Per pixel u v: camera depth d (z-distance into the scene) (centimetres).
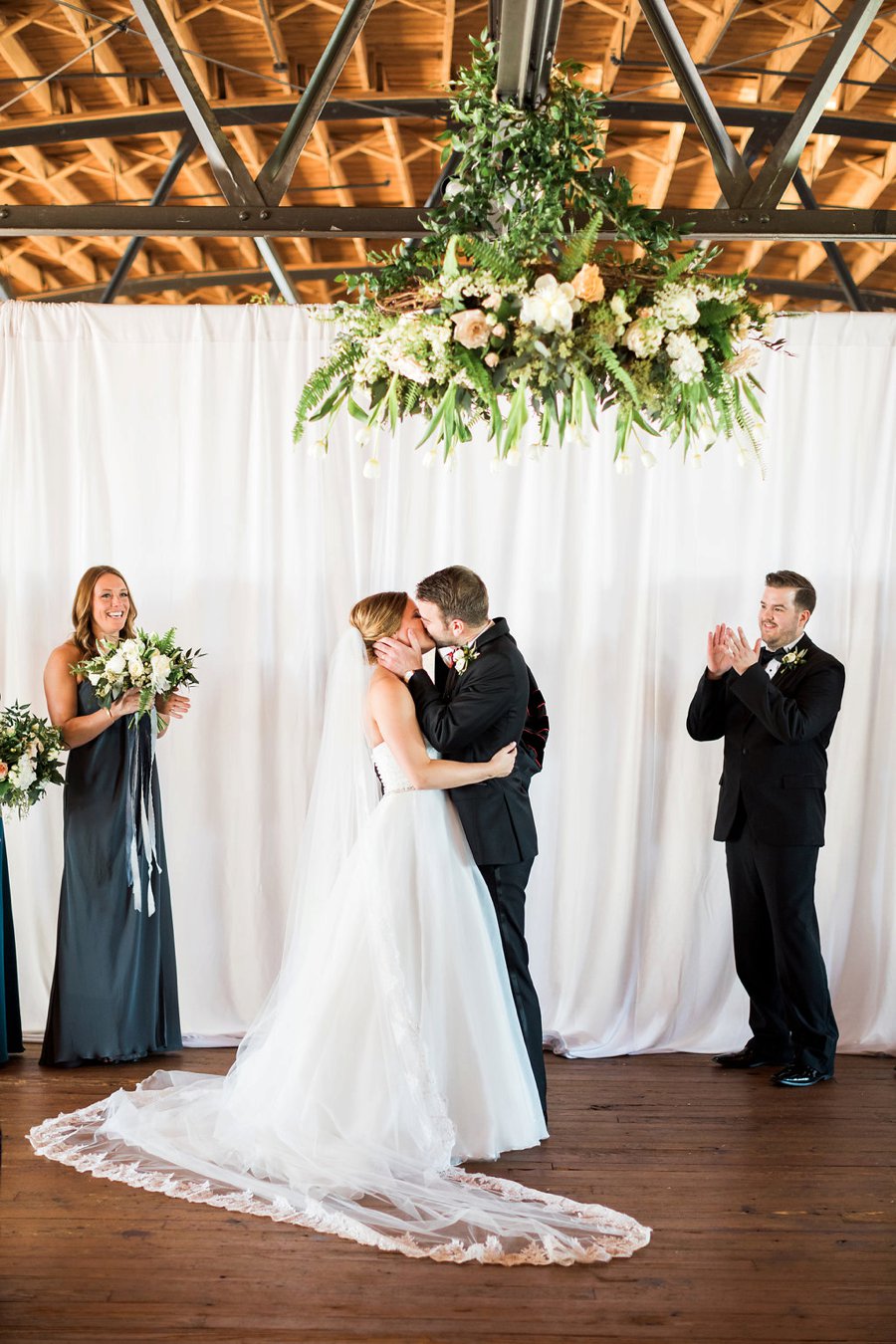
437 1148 328
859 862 457
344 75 641
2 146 630
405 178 750
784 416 457
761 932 428
